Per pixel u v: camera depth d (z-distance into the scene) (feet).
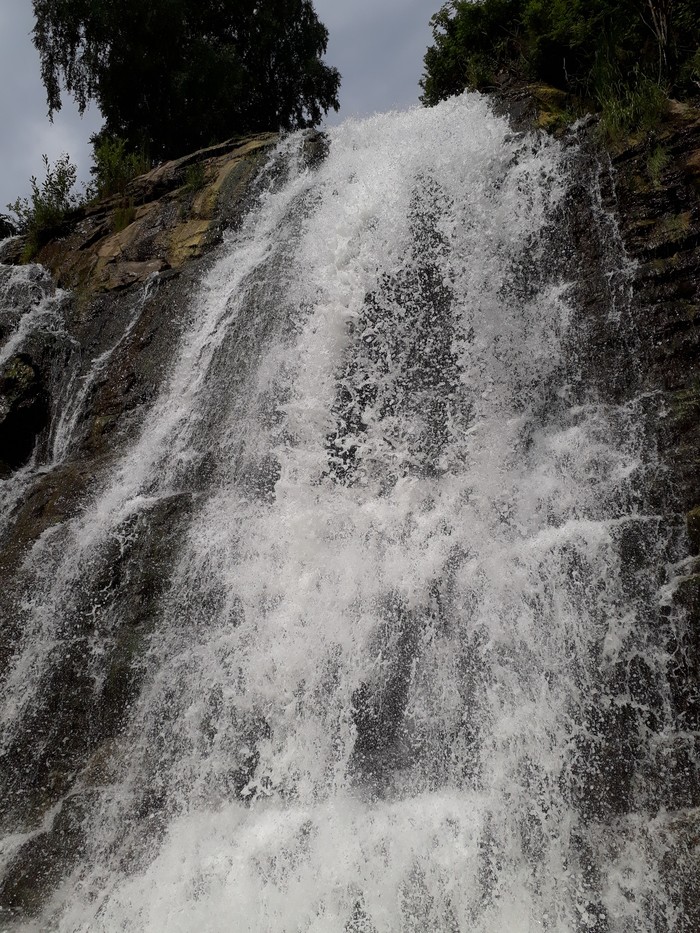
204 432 24.21
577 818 14.14
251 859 15.14
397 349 21.90
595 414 18.57
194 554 20.49
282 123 58.44
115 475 24.90
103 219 35.73
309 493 20.61
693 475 16.52
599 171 21.77
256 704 17.47
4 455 29.60
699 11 26.32
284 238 27.58
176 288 29.50
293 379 23.11
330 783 16.10
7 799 18.63
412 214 24.22
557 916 13.12
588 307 20.06
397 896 13.93
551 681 15.58
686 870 12.77
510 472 18.75
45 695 19.88
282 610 18.58
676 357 18.22
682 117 21.44
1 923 16.05
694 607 14.93
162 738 17.95
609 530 16.52
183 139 53.72
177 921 14.65
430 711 16.24
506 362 20.34
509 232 22.29
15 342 31.01
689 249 19.44
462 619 16.97
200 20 53.36
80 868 16.61
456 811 14.84
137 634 19.75
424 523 18.69
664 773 14.07
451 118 27.32
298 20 57.06
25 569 22.94
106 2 49.57
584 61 29.14
